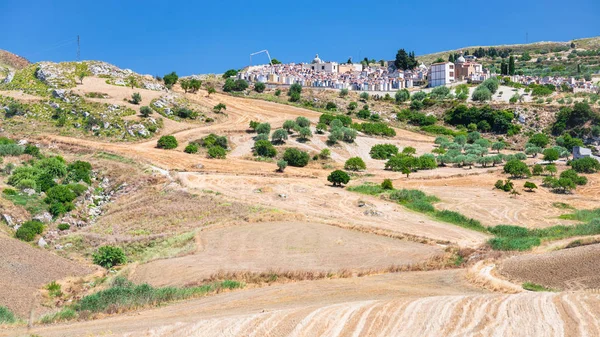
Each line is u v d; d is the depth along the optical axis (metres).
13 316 32.03
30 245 52.22
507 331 23.92
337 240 52.62
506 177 84.81
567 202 72.00
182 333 25.02
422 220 63.62
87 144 94.50
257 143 101.25
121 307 32.47
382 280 38.34
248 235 54.97
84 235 57.97
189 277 41.81
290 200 71.44
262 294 34.88
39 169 74.56
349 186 80.25
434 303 27.91
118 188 75.62
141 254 53.28
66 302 36.59
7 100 111.25
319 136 112.50
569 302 27.44
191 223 61.12
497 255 44.09
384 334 24.17
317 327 25.05
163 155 92.56
